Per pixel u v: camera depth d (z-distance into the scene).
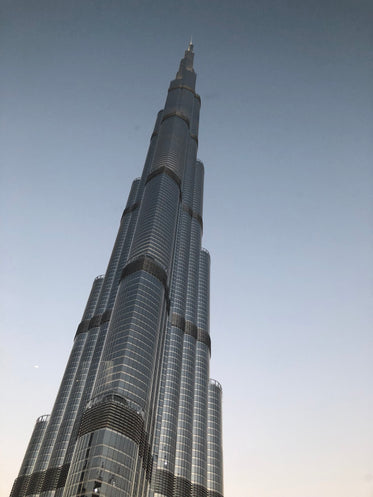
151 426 161.12
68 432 191.88
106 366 162.00
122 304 187.25
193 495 184.62
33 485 183.50
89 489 116.19
